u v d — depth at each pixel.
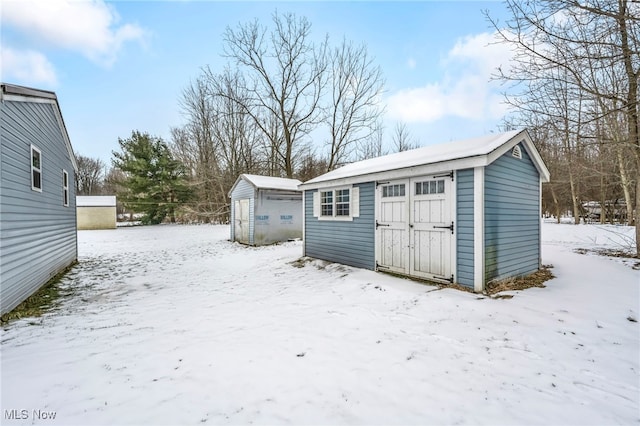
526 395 2.38
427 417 2.13
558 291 4.98
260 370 2.82
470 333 3.55
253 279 7.08
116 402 2.33
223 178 25.88
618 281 5.52
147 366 2.91
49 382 2.61
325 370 2.81
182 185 27.19
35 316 4.48
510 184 5.82
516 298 4.62
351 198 7.59
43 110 6.38
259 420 2.11
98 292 5.97
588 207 20.78
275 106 21.34
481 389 2.47
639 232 7.67
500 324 3.75
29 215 5.44
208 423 2.08
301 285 6.30
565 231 13.83
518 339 3.35
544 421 2.08
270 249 12.01
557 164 15.35
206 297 5.55
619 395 2.38
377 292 5.29
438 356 3.04
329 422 2.09
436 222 5.67
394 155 8.12
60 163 7.88
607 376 2.64
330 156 21.77
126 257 10.57
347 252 7.75
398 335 3.59
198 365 2.92
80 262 9.57
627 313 4.03
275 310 4.68
